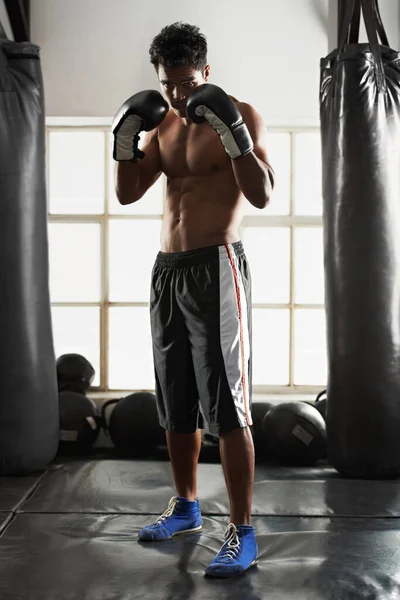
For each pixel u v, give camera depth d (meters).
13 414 3.93
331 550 2.82
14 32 4.15
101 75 4.77
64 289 5.06
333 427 3.94
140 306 5.04
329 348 3.99
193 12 4.77
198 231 2.72
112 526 3.12
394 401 3.88
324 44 4.74
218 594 2.42
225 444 2.68
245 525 2.67
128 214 5.04
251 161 2.55
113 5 4.77
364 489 3.70
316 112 4.75
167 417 2.85
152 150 2.89
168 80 2.61
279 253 5.04
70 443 4.41
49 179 5.04
